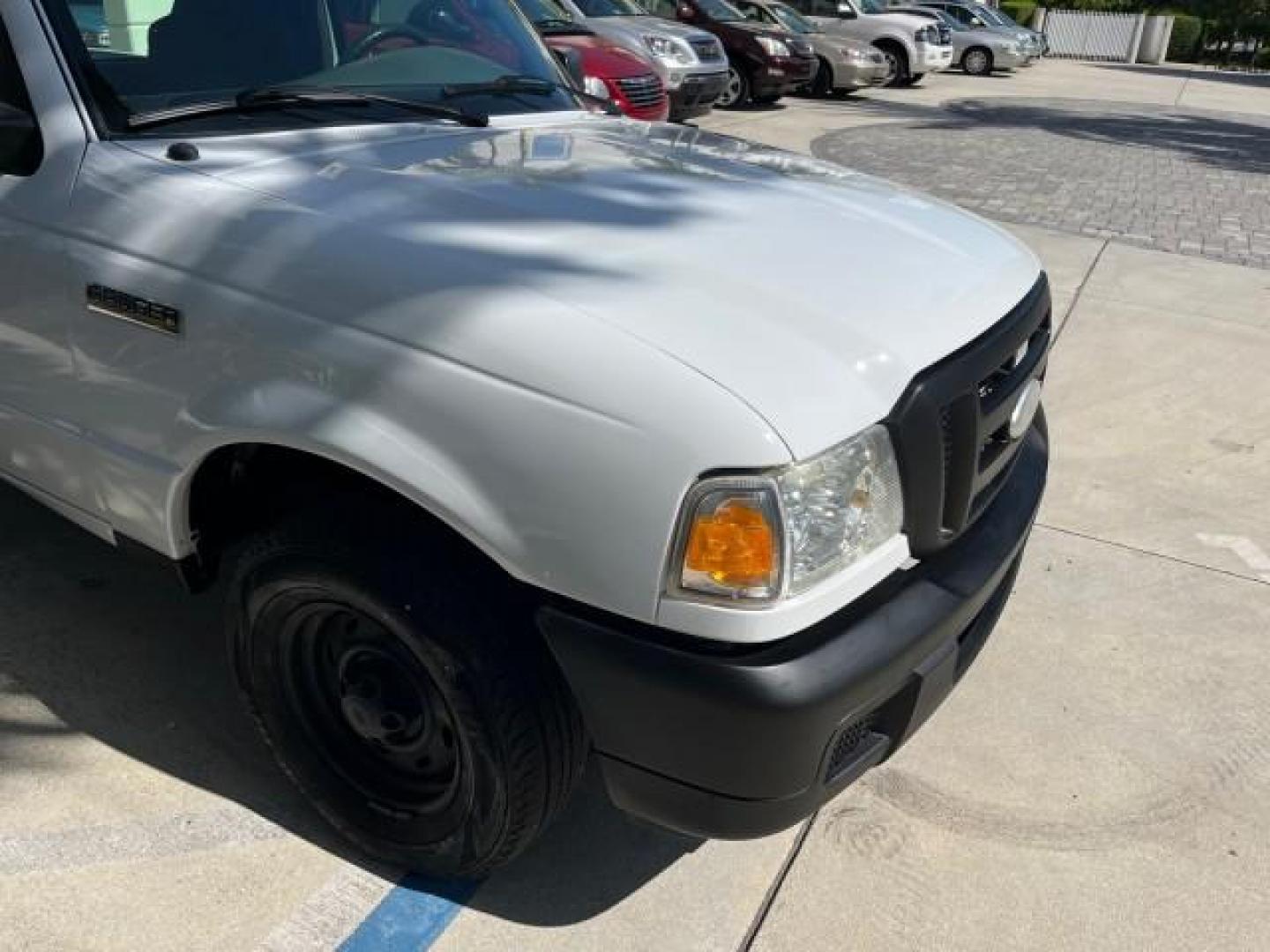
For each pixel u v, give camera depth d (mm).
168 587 3311
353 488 2127
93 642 3047
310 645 2303
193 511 2373
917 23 19297
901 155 11719
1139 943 2355
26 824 2436
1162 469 4715
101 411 2369
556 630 1879
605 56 9000
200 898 2287
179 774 2617
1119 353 6070
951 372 1996
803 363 1814
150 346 2213
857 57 16547
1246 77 31359
